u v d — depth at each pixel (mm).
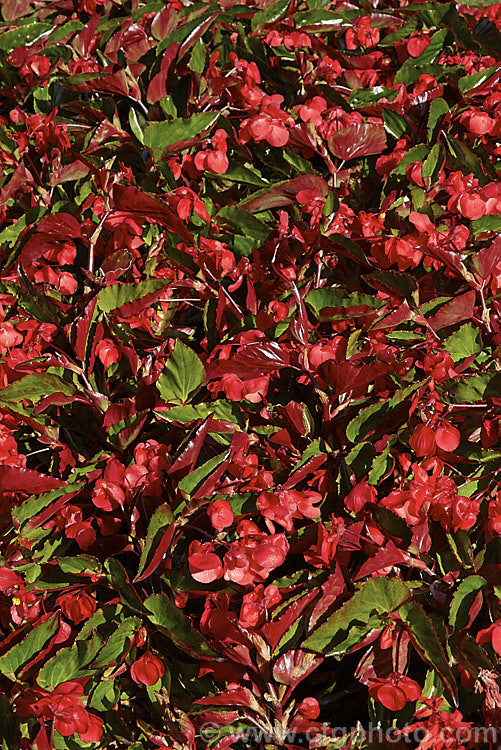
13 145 2184
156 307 2074
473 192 2066
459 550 1940
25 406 2008
